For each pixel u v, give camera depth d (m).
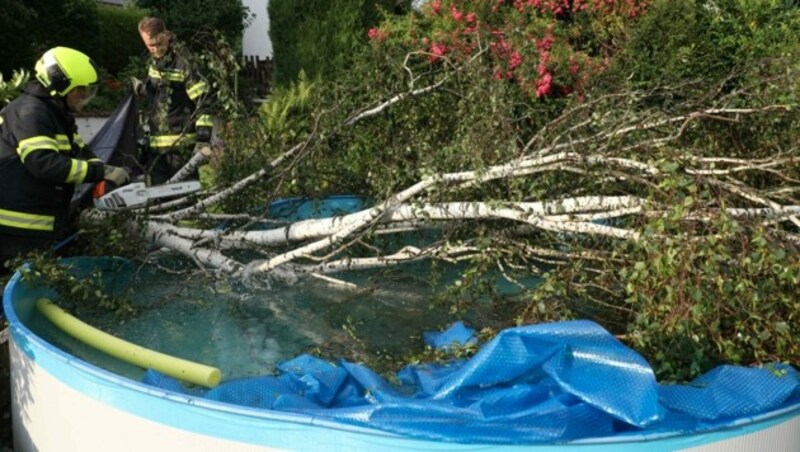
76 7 11.58
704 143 4.28
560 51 7.01
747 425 2.60
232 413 2.58
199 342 3.92
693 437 2.53
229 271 4.70
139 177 5.50
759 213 3.42
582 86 6.19
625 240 3.58
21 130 4.12
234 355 3.77
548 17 8.30
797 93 3.80
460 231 4.55
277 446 2.56
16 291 3.89
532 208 3.88
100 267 4.66
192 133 5.48
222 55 5.16
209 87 5.24
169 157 5.60
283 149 5.43
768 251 3.10
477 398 2.70
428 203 4.09
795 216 3.48
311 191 5.51
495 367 2.70
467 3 7.57
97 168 4.27
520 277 4.64
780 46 7.22
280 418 2.54
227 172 5.35
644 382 2.55
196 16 13.31
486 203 3.93
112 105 11.88
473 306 4.23
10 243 4.30
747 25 7.71
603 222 4.23
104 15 15.05
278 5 10.82
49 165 4.10
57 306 4.07
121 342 3.56
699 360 3.01
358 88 5.09
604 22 8.12
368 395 2.88
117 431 2.84
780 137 4.13
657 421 2.46
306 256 4.63
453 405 2.57
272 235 4.61
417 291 4.66
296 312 4.34
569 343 2.70
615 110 4.16
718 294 3.15
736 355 3.08
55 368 3.06
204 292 4.62
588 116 4.53
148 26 5.47
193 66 5.26
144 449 2.78
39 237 4.34
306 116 5.98
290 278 4.69
